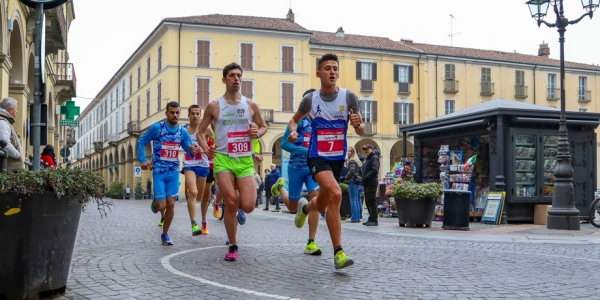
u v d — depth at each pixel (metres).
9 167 7.39
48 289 4.73
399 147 48.62
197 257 7.20
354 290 5.11
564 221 12.36
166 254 7.49
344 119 6.23
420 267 6.45
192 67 42.78
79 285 5.33
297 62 44.97
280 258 7.11
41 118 6.20
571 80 52.25
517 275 5.96
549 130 14.86
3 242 4.46
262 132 6.98
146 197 46.56
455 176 15.95
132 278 5.69
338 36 48.03
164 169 8.70
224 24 43.00
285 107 44.69
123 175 57.59
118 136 60.19
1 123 7.30
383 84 47.00
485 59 49.28
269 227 12.59
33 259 4.57
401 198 13.08
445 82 48.41
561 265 6.71
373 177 13.30
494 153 14.70
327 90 6.24
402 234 11.07
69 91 33.84
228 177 6.86
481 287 5.28
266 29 43.78
